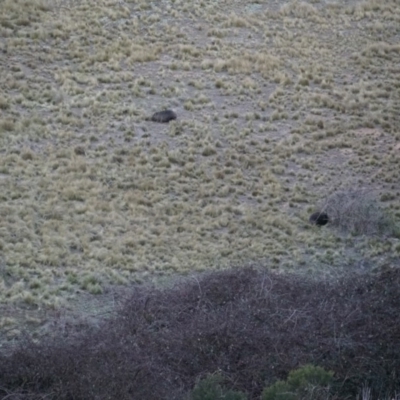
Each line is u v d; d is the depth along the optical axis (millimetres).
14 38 119688
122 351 54438
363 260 81938
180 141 102062
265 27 134625
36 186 87750
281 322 60250
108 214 84500
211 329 57562
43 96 107812
